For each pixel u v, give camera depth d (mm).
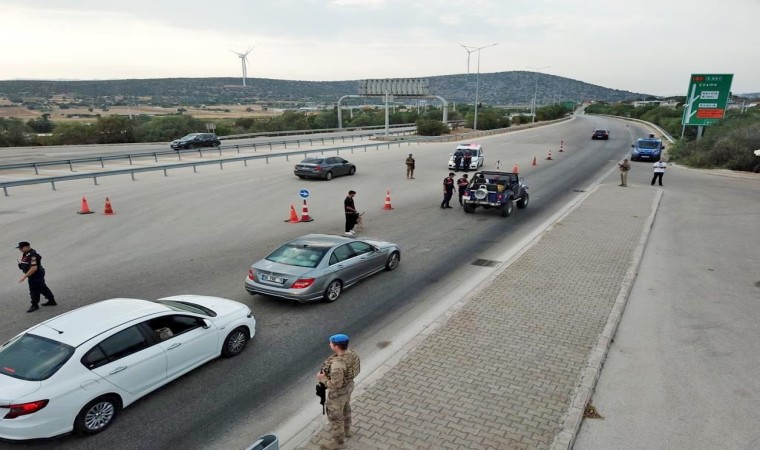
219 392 7230
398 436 5957
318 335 9117
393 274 12547
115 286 11547
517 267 12531
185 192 23734
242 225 17609
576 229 16641
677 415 6555
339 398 5586
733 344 8625
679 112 83812
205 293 11156
